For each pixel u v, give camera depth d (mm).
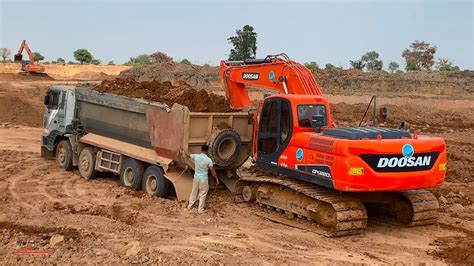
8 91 35000
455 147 21000
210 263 8289
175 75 49031
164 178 12008
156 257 8461
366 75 45969
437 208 10711
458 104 35250
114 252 8672
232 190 12500
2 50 74938
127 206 11508
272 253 8930
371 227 10664
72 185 13414
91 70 68000
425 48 58188
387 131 9859
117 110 13086
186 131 11258
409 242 9773
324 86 44594
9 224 9953
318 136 9898
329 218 9906
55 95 15328
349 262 8609
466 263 8688
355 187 9234
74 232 9617
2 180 13680
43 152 16391
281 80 11820
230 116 11945
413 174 9602
